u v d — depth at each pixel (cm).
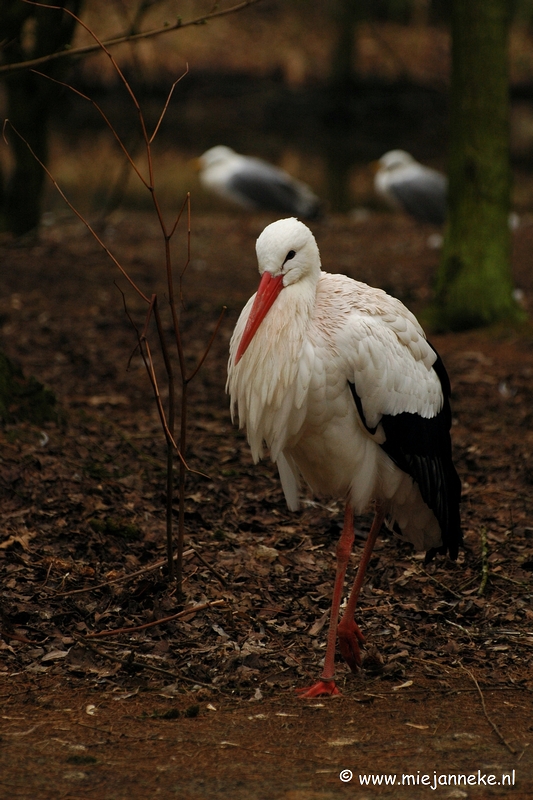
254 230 2666
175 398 1318
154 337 1593
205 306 1816
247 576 816
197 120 4816
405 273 2217
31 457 942
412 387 702
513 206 3134
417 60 5375
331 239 2625
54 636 698
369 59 5319
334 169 3991
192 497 973
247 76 5128
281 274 670
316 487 755
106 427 1120
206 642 707
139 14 1627
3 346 1464
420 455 714
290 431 686
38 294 1797
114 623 724
